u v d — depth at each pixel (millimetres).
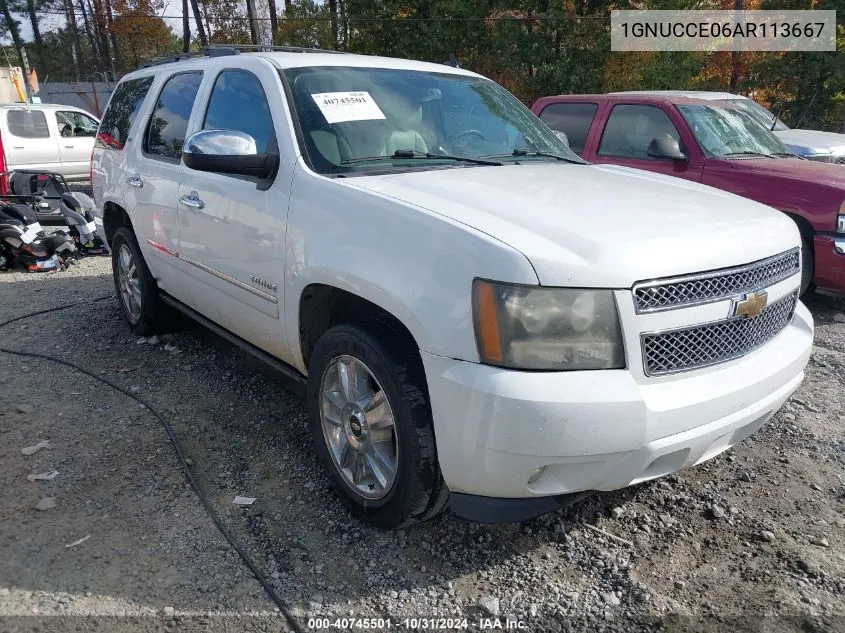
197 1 32094
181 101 4359
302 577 2664
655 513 3096
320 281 2887
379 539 2887
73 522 2965
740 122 7320
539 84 19203
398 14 21516
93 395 4230
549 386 2205
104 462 3445
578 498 2521
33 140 13344
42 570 2666
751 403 2578
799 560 2783
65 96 31797
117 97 5426
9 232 7500
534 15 19344
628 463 2330
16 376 4523
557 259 2246
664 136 6691
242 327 3752
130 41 33688
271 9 30516
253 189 3352
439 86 3936
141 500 3131
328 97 3428
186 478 3307
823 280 5953
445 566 2742
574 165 3766
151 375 4535
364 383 2854
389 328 2713
